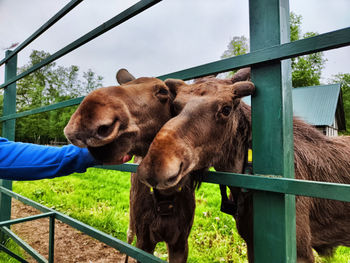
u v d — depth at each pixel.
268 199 1.06
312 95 22.34
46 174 1.38
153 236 2.29
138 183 2.36
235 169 1.84
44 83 44.91
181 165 1.06
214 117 1.32
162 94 1.45
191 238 3.73
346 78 36.06
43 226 4.66
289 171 1.13
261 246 1.08
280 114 1.08
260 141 1.14
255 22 1.17
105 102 1.01
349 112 31.94
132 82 1.52
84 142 0.92
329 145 2.29
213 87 1.43
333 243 2.39
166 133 1.08
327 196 0.85
